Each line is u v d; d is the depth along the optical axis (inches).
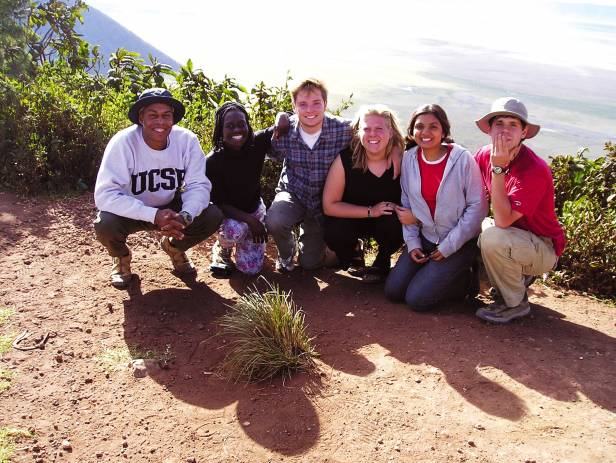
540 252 140.1
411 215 155.9
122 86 263.1
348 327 143.6
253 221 162.1
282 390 117.9
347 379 121.1
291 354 124.5
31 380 119.0
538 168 135.1
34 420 108.0
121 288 157.4
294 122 164.6
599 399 114.0
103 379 120.8
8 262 164.4
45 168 216.8
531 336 140.0
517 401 113.0
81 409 111.7
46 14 291.7
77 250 175.3
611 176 217.2
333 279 175.3
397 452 100.3
